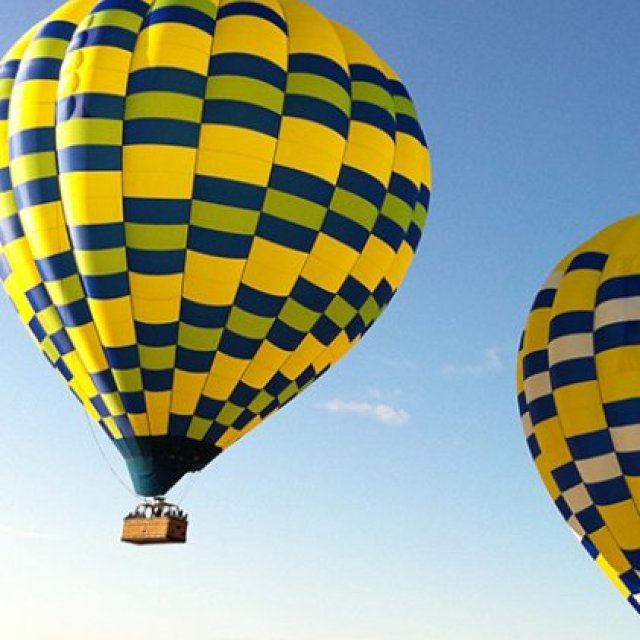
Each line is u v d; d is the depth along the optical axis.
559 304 17.69
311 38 15.34
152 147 13.80
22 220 14.45
